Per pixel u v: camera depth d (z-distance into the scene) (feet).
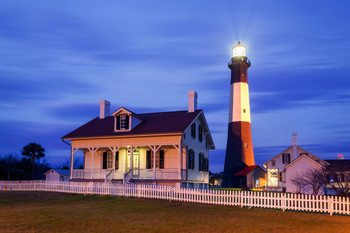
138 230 38.91
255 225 43.73
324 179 110.01
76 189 87.40
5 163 186.60
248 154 188.44
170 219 47.21
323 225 44.39
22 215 48.62
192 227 41.42
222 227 41.86
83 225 41.39
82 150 110.32
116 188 80.33
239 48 197.67
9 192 89.15
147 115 111.34
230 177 188.44
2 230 37.93
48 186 94.12
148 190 75.31
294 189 130.21
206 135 120.47
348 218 51.24
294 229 41.37
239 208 61.16
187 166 98.02
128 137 98.68
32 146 184.75
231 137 192.54
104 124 110.93
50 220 44.34
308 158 128.77
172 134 93.20
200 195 67.56
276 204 62.90
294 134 156.76
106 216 49.03
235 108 193.16
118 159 102.99
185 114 105.09
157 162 99.55
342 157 172.55
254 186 182.70
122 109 100.37
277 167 161.99
